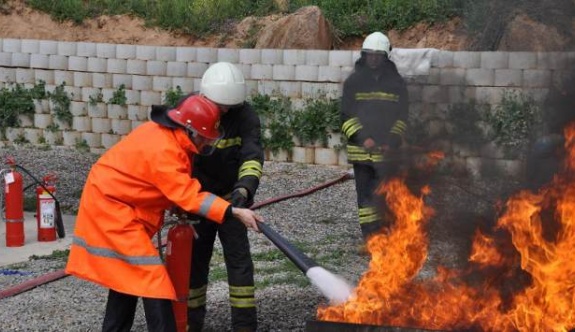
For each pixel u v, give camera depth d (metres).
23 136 15.72
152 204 5.39
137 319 6.84
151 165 5.28
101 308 7.18
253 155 6.03
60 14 16.75
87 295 7.57
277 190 12.50
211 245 6.26
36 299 7.45
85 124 15.36
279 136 14.04
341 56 13.69
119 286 5.30
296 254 5.34
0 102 15.65
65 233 10.09
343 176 12.32
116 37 16.31
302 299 7.21
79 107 15.37
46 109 15.54
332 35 15.28
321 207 11.48
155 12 16.47
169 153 5.28
